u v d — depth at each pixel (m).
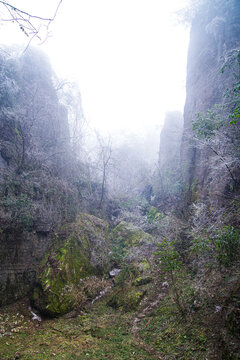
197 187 7.74
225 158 5.35
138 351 3.70
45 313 5.22
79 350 3.85
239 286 3.41
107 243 8.12
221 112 6.22
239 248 3.77
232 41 7.22
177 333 3.81
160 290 5.50
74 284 6.03
